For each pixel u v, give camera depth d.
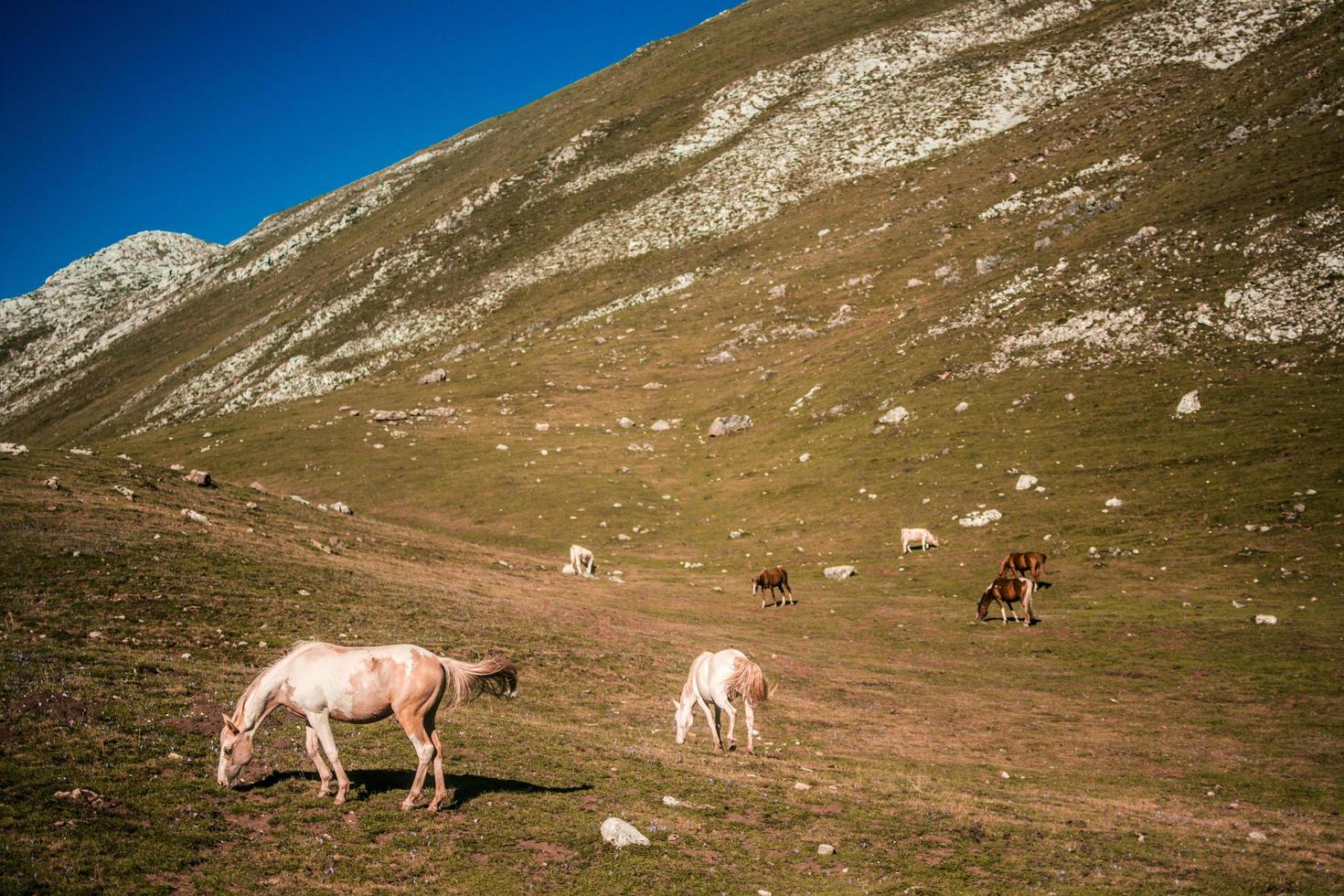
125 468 44.31
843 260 119.50
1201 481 49.69
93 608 23.91
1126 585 41.53
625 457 83.19
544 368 111.94
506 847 12.59
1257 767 21.94
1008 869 13.62
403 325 148.00
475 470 80.44
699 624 40.16
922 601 44.22
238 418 106.00
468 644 28.86
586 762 17.58
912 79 164.38
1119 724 26.30
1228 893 13.05
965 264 99.75
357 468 81.81
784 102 175.12
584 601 42.00
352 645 25.83
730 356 105.00
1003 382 71.06
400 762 15.94
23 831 10.83
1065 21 165.62
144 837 11.29
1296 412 52.97
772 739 22.86
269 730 16.55
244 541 36.00
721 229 145.12
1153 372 63.66
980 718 27.23
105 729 14.79
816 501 63.53
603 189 174.12
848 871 13.14
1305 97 88.00
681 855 13.05
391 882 11.19
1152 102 119.94
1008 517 52.66
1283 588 37.69
